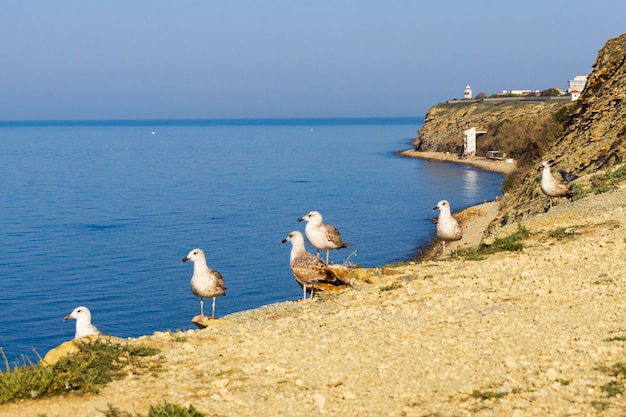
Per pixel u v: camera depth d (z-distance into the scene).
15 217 77.06
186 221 72.81
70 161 160.38
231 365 10.55
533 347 10.49
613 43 55.09
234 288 45.19
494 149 138.38
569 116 55.03
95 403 9.07
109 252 58.12
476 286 15.08
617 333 10.77
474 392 8.90
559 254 17.30
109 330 37.53
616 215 21.67
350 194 91.88
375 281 17.02
